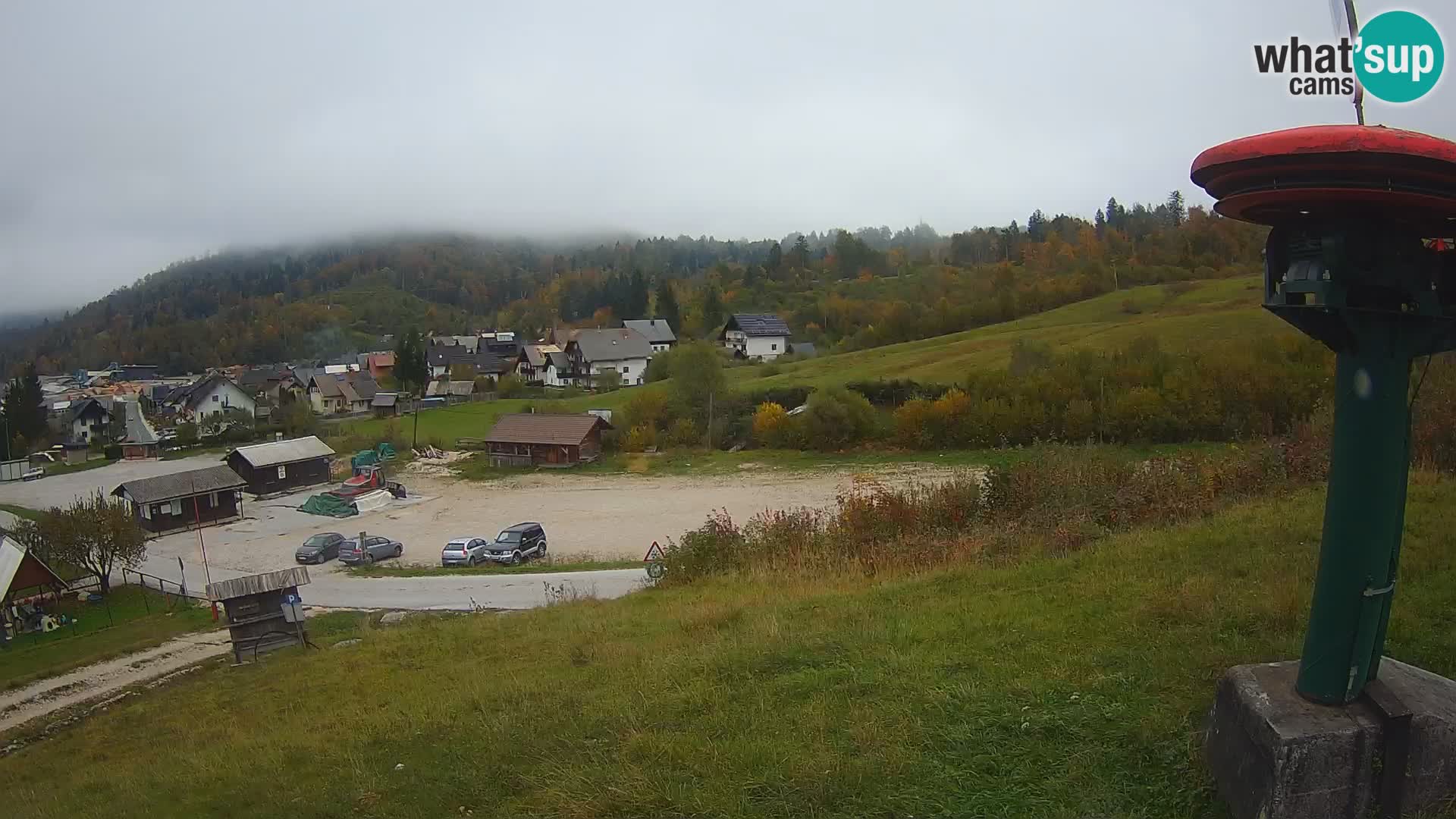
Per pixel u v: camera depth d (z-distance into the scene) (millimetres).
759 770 5660
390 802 6391
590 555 35031
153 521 45594
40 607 31750
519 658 11516
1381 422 4055
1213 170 3926
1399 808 4105
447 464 61594
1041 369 53562
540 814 5691
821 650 7965
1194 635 6828
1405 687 4418
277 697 12797
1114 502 14148
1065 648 7078
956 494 17016
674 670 8188
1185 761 4961
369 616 25109
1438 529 8852
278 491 56312
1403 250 3852
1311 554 8602
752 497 45062
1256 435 37906
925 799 5031
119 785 9219
